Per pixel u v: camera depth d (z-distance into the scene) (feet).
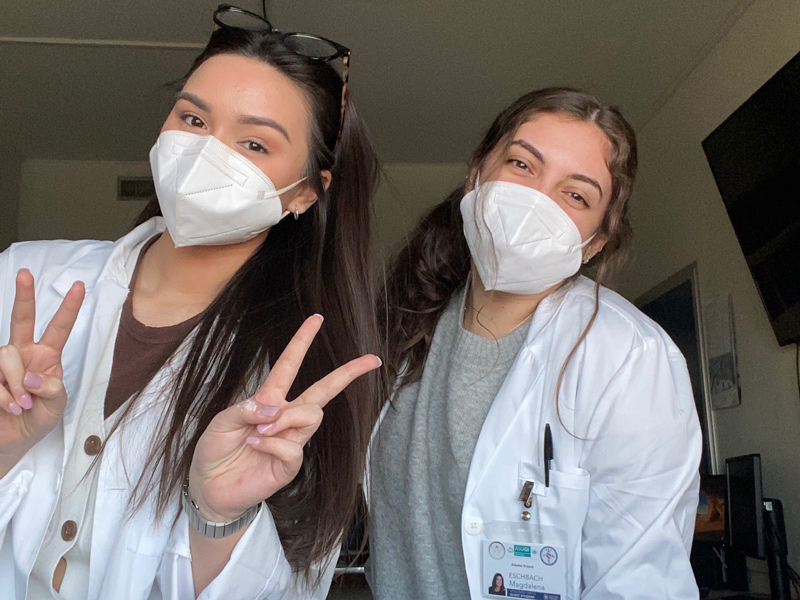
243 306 4.08
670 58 11.47
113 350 3.89
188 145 3.99
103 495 3.54
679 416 4.66
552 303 5.37
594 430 4.67
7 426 3.09
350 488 4.13
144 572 3.55
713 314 10.48
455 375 5.23
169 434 3.63
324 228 4.50
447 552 5.06
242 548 3.45
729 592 8.35
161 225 4.47
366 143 4.80
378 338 4.69
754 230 8.62
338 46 4.36
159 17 11.31
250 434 3.12
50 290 4.08
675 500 4.44
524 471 4.86
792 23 8.92
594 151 4.98
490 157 5.30
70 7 11.10
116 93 13.87
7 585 3.60
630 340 4.83
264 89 4.00
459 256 5.72
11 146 16.19
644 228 13.32
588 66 12.00
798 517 8.27
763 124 8.32
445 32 11.23
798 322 7.88
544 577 4.64
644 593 4.22
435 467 5.19
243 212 3.95
